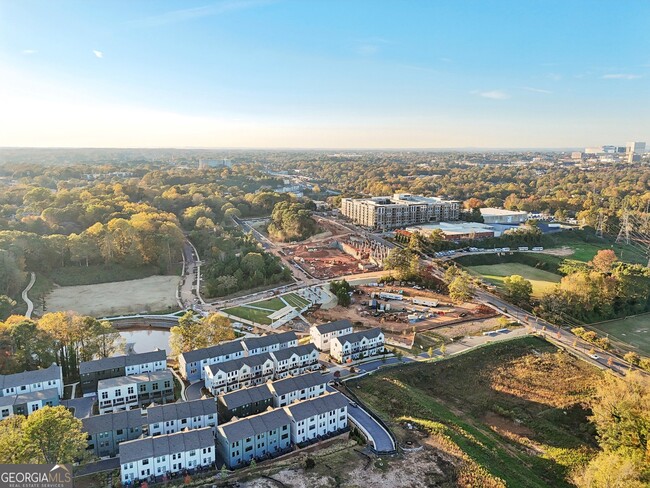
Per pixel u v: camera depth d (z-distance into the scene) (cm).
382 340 16262
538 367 15538
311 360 14738
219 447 10488
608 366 15638
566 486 10469
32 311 19512
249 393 11950
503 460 10706
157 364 13675
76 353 14412
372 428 11356
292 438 10906
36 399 11619
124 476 9144
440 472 9606
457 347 16800
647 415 10850
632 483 9125
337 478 9294
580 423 12888
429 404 12938
